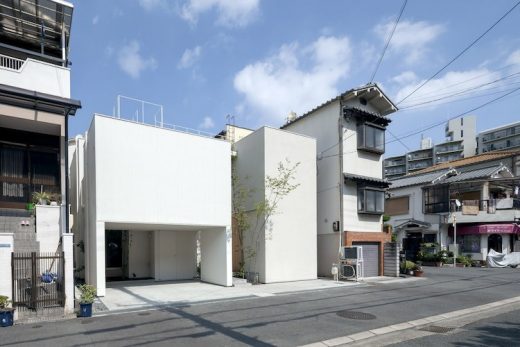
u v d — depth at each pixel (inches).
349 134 692.1
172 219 499.2
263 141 607.8
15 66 512.7
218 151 555.8
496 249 1066.7
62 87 466.6
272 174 606.9
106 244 659.4
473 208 1081.4
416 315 354.0
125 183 466.6
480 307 396.5
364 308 382.0
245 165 650.8
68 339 265.7
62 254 350.3
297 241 624.7
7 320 301.4
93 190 462.0
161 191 494.0
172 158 508.4
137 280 621.0
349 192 676.7
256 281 580.4
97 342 258.8
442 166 1358.3
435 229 1106.7
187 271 654.5
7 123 478.0
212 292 477.1
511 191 1163.3
